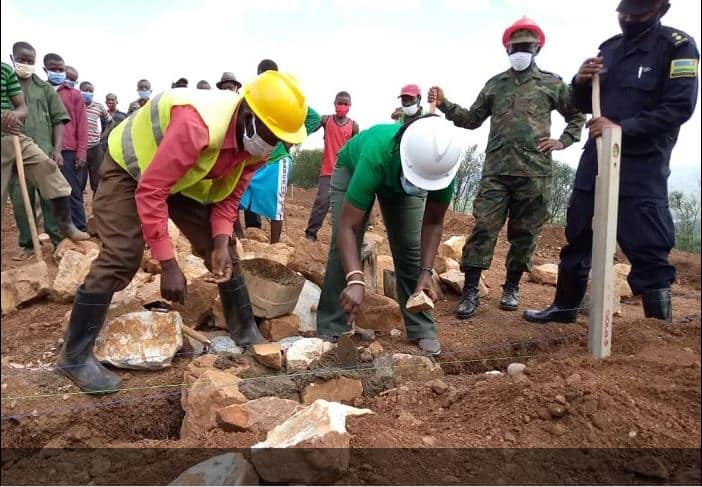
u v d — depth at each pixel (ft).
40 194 17.40
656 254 11.41
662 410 7.94
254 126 9.32
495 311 16.10
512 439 7.75
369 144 10.39
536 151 14.39
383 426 8.30
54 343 12.09
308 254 15.88
